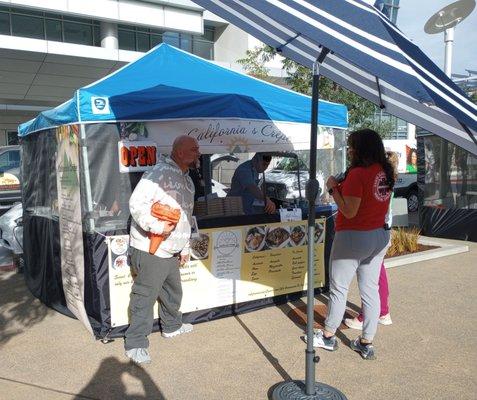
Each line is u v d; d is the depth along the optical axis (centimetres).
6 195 1194
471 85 1555
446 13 843
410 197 1504
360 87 396
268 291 526
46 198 536
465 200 955
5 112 2052
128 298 441
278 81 1753
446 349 423
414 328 472
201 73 548
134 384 362
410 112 350
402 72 230
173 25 1703
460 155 951
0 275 698
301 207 572
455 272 685
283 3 276
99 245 428
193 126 469
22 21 1512
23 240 646
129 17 1611
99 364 394
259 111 500
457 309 527
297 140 544
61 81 1628
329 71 414
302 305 536
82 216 430
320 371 382
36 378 371
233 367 389
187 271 470
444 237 970
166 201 382
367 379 370
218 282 490
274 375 376
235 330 465
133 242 398
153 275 394
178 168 394
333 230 573
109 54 1457
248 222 504
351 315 500
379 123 1572
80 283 451
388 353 415
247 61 1555
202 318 484
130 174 441
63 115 449
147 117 437
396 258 734
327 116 573
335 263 397
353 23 272
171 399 341
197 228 464
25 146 628
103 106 421
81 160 421
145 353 396
